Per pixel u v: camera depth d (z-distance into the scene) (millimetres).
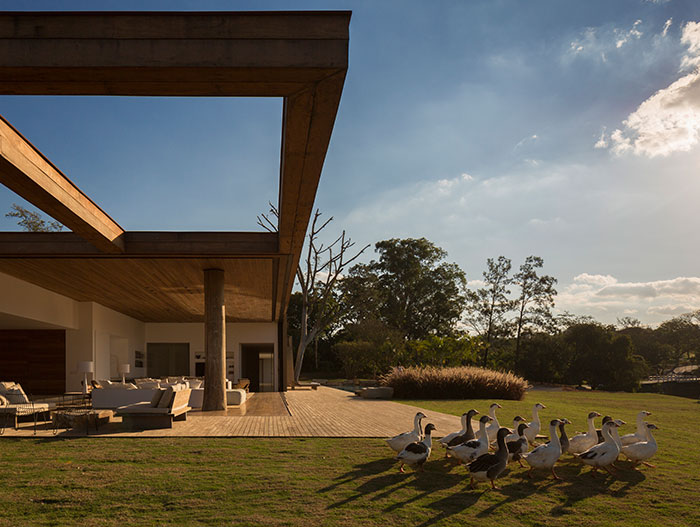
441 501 5645
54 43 5250
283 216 10500
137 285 18281
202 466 7043
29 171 7758
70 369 22234
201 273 16375
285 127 6777
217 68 5328
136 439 9125
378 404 17391
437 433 9789
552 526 4934
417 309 58469
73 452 7973
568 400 22312
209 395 15047
